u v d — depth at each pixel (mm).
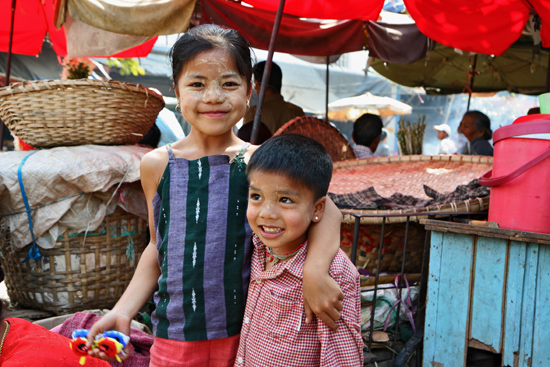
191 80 1291
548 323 1807
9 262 2621
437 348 2023
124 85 2592
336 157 3764
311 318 1184
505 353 1876
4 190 2359
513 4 3496
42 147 2678
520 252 1846
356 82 11289
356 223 2248
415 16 3844
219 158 1340
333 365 1175
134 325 2338
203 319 1295
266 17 3963
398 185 3236
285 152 1143
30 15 4375
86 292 2578
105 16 2838
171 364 1316
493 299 1902
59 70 7230
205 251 1300
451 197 2594
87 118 2576
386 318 2398
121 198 2570
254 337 1249
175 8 2840
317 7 3463
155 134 3535
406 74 6891
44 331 1516
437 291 2029
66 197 2422
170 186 1341
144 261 1471
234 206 1322
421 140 4867
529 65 6223
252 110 4008
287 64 10570
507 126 1981
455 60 6559
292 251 1251
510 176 1929
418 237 2646
